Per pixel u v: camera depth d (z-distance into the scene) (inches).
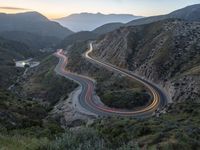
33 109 2805.1
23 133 1198.9
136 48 7037.4
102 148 493.0
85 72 6815.9
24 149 537.3
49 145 514.6
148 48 6540.4
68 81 5816.9
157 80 5191.9
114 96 4138.8
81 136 536.4
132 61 6545.3
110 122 2001.7
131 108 3870.6
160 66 5413.4
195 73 4202.8
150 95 4266.7
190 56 5433.1
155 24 7805.1
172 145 906.7
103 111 3690.9
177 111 2743.6
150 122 1651.1
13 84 7711.6
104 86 5221.5
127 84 5216.5
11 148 531.8
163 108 3491.6
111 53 7544.3
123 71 6117.1
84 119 3432.6
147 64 5757.9
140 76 5684.1
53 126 1635.1
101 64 6909.5
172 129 1246.9
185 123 1780.3
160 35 6747.1
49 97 5541.3
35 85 6589.6
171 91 4296.3
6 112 1958.7
